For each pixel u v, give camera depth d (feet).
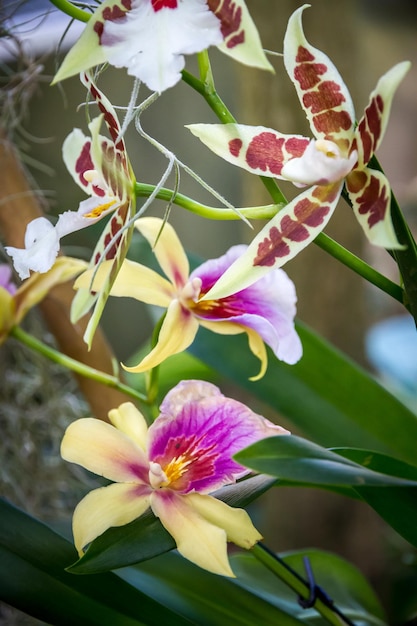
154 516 1.16
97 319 1.07
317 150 1.04
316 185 1.07
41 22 1.58
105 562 1.11
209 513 1.14
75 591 1.22
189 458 1.17
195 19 0.99
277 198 1.11
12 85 1.84
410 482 1.05
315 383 1.62
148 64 0.99
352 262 1.13
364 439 1.59
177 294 1.25
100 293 1.07
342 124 1.06
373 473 1.06
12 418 1.88
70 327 1.60
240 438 1.17
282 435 1.08
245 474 1.16
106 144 1.04
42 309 1.59
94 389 1.63
